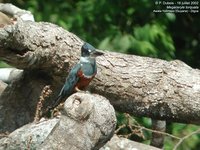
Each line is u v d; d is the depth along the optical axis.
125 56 11.73
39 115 10.13
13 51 10.51
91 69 10.88
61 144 8.70
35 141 9.45
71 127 8.74
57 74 11.37
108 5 18.89
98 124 8.84
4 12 11.80
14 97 11.51
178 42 20.83
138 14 18.80
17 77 11.66
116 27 18.33
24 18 11.77
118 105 11.74
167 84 11.58
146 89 11.55
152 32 18.16
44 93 10.43
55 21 18.41
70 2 19.09
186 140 16.44
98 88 11.54
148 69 11.66
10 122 11.43
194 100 11.51
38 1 18.84
